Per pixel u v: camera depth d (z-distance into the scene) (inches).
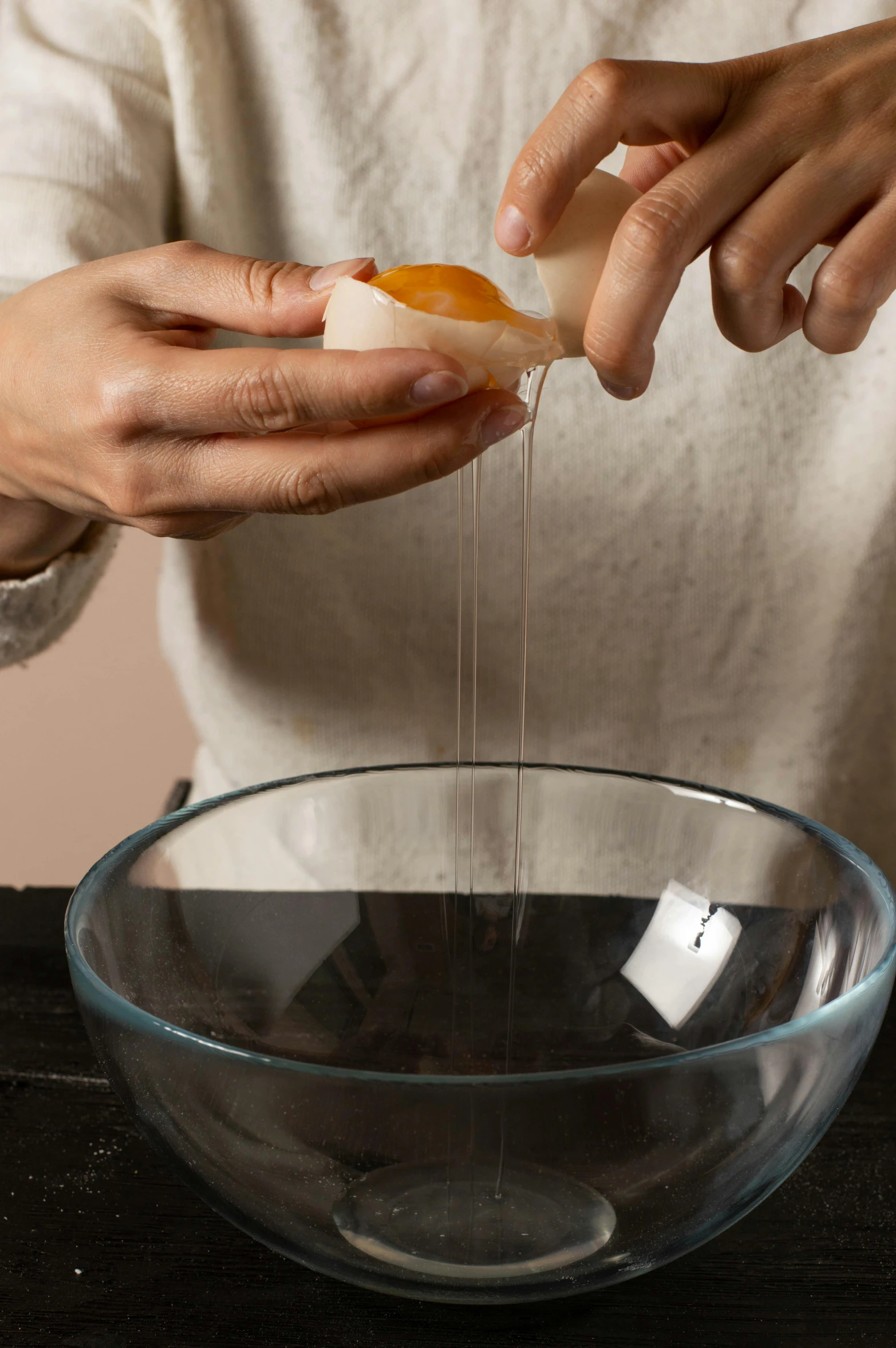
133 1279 22.6
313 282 23.8
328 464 22.8
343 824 25.5
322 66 33.3
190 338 24.5
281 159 34.5
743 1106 20.0
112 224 31.2
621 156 33.5
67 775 71.5
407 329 22.1
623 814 25.3
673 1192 20.2
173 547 35.3
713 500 34.6
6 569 30.3
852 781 36.8
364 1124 19.8
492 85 33.3
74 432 24.0
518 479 34.4
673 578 35.2
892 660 35.8
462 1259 20.5
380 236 34.5
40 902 30.6
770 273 23.6
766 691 35.8
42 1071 26.2
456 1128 19.7
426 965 25.3
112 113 32.1
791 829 23.8
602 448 34.4
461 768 25.7
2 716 69.9
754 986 23.6
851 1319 22.0
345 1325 21.9
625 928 25.1
